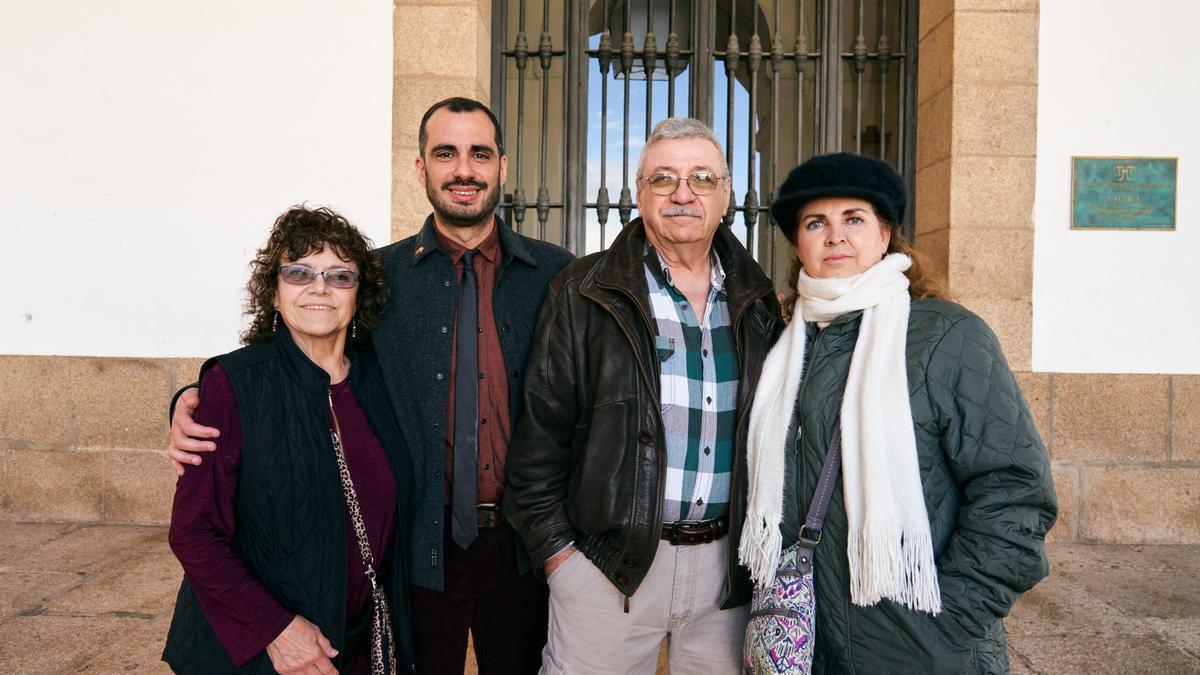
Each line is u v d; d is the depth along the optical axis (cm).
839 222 163
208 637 154
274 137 411
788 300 191
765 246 461
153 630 296
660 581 179
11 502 424
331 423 167
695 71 452
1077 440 412
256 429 152
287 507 153
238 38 409
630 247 186
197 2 408
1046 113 406
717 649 185
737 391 180
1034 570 140
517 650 207
